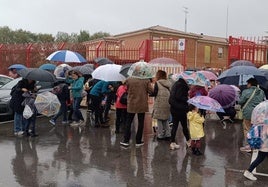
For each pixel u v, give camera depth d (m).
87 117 8.00
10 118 7.88
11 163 4.51
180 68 8.27
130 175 4.09
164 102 5.76
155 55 9.98
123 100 6.28
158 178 4.01
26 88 6.02
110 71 6.43
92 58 11.18
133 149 5.27
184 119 5.27
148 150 5.23
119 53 10.77
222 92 6.81
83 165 4.45
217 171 4.30
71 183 3.81
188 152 5.15
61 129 6.70
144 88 5.31
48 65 8.95
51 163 4.52
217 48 24.30
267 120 3.86
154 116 5.83
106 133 6.38
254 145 3.93
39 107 6.05
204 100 4.89
